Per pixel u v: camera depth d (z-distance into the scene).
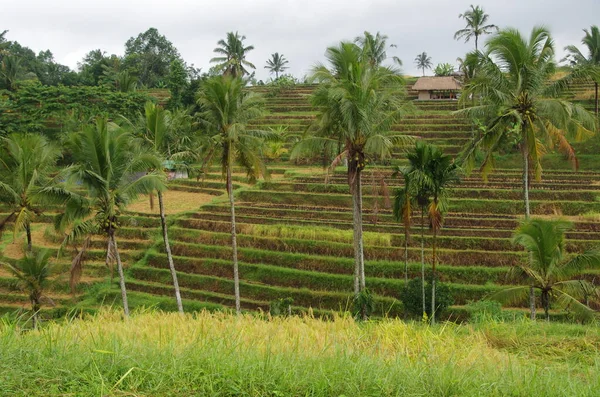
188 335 8.61
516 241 21.14
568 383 6.95
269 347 6.96
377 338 9.20
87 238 23.45
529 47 22.39
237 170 54.88
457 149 51.53
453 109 63.12
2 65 72.88
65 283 31.25
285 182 44.62
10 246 36.47
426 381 6.58
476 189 39.03
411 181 23.16
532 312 21.88
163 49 103.31
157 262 33.81
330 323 10.67
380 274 29.94
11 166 29.30
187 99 68.19
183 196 46.69
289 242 33.25
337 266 30.98
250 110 26.62
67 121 53.84
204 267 32.62
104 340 7.57
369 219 36.47
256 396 5.95
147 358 6.68
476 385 6.63
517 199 38.16
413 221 35.00
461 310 26.05
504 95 22.94
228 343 7.50
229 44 68.38
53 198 22.19
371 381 6.36
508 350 10.50
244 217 37.34
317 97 23.36
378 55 57.28
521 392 6.59
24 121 56.28
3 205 41.59
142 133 27.98
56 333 7.73
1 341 7.08
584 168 47.59
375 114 23.45
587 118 22.89
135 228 37.19
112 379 6.09
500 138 24.48
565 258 27.31
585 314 20.14
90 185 22.34
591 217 34.41
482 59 22.83
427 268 29.55
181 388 5.98
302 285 30.12
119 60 88.44
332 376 6.34
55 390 5.86
